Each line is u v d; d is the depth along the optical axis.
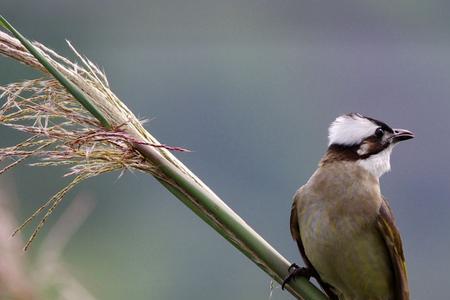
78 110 5.43
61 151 5.35
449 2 23.61
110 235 18.66
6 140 15.28
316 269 6.73
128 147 5.45
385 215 6.62
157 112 23.39
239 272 18.05
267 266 5.67
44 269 5.64
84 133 5.33
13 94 5.41
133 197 19.27
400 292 6.63
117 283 16.36
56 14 22.53
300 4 24.14
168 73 23.77
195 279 18.16
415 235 20.52
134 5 23.55
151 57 23.56
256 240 5.61
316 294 5.75
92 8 22.92
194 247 18.70
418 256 19.92
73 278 5.84
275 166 21.73
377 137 6.98
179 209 19.45
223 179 21.78
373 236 6.61
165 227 19.17
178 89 23.73
